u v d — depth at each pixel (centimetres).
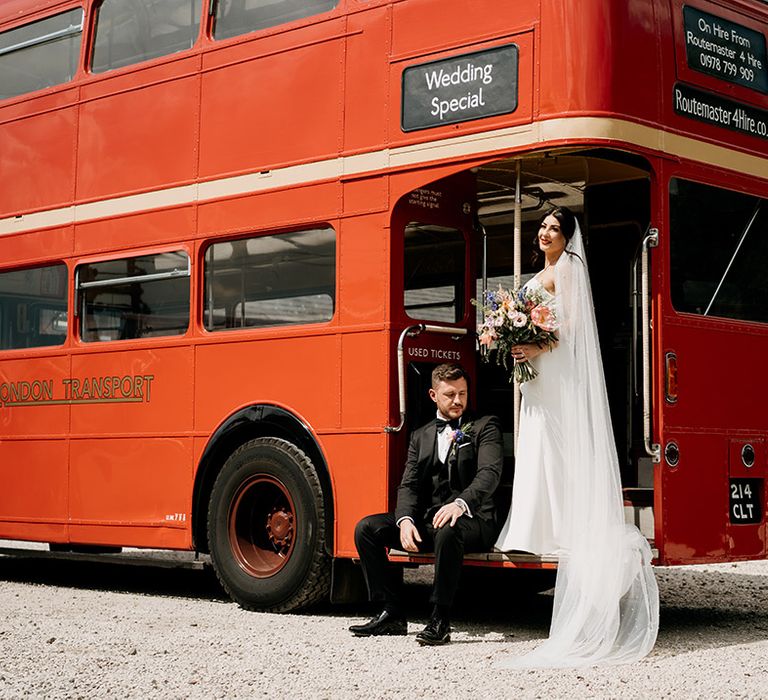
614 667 688
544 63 780
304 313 898
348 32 884
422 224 869
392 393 838
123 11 1057
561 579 749
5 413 1114
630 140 781
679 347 814
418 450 795
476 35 813
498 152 794
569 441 761
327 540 866
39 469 1080
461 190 898
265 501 925
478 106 807
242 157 945
